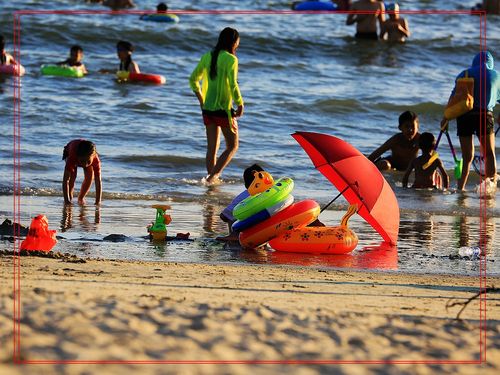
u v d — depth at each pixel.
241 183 37.81
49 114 50.22
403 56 78.12
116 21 82.06
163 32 78.06
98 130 47.56
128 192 34.81
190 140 46.53
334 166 24.70
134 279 16.97
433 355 10.91
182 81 64.38
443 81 68.75
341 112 55.56
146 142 45.59
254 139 47.41
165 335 10.61
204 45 77.94
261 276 19.17
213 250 24.12
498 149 47.47
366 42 79.69
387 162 40.41
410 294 17.25
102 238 25.36
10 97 54.44
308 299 15.17
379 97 60.12
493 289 18.42
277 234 24.05
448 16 97.88
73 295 12.27
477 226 29.77
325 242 23.88
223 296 14.59
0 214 28.89
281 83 64.56
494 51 81.69
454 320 13.03
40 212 29.78
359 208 25.48
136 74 61.62
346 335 11.41
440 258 23.98
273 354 10.34
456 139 51.47
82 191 31.94
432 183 37.88
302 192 36.00
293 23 86.38
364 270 21.67
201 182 37.31
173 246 24.50
